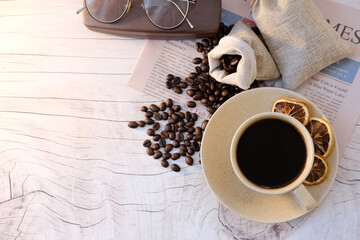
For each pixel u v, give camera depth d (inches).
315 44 17.1
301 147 15.4
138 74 18.9
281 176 15.7
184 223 18.3
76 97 19.2
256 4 17.6
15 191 19.2
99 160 18.9
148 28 18.0
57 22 19.4
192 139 18.4
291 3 16.9
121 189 18.7
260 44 17.5
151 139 18.8
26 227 19.0
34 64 19.5
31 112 19.3
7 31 19.6
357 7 17.9
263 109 16.2
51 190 19.1
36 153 19.2
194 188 18.3
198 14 17.9
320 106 17.9
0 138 19.4
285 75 17.6
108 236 18.7
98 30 18.7
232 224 18.1
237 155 15.8
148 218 18.5
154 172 18.6
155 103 18.8
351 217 17.6
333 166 15.7
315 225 17.7
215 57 17.4
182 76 18.7
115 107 19.0
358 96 17.7
